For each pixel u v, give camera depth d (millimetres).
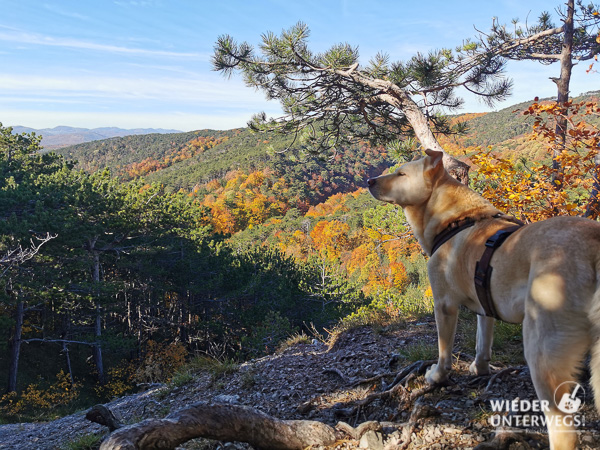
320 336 7625
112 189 35062
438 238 3201
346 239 120125
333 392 4652
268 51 10172
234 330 39312
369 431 3236
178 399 6344
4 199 26609
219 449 3781
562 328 2104
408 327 6266
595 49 11391
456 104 10820
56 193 30031
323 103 11133
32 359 33469
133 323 41406
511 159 7254
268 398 4980
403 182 3391
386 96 9828
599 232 2219
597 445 2680
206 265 39938
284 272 43562
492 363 4121
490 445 2754
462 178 7133
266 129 11375
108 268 40656
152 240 37062
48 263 27766
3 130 43094
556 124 7055
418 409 3383
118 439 2629
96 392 31859
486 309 2748
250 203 188625
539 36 11344
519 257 2439
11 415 24172
